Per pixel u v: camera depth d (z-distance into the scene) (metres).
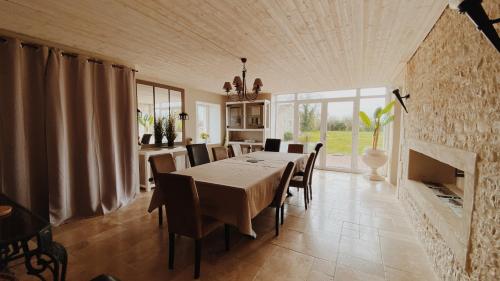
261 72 3.97
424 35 2.35
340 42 2.58
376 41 2.54
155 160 2.73
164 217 2.98
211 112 6.50
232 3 1.81
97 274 1.87
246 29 2.27
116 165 3.33
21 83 2.45
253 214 2.08
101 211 3.10
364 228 2.69
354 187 4.42
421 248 2.26
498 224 1.08
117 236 2.49
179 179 1.76
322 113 6.11
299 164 3.77
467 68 1.45
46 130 2.62
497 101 1.12
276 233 2.50
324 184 4.64
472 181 1.32
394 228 2.69
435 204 2.04
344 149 5.95
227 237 2.19
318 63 3.40
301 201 3.62
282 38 2.48
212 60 3.32
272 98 6.64
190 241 2.40
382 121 5.14
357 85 5.16
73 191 2.95
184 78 4.56
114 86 3.30
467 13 0.87
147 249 2.23
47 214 2.74
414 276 1.85
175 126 5.16
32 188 2.62
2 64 2.32
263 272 1.89
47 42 2.65
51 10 1.95
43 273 1.87
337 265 1.98
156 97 4.70
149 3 1.82
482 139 1.25
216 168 2.86
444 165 2.76
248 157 3.84
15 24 2.21
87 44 2.74
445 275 1.68
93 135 3.06
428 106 2.27
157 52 3.01
